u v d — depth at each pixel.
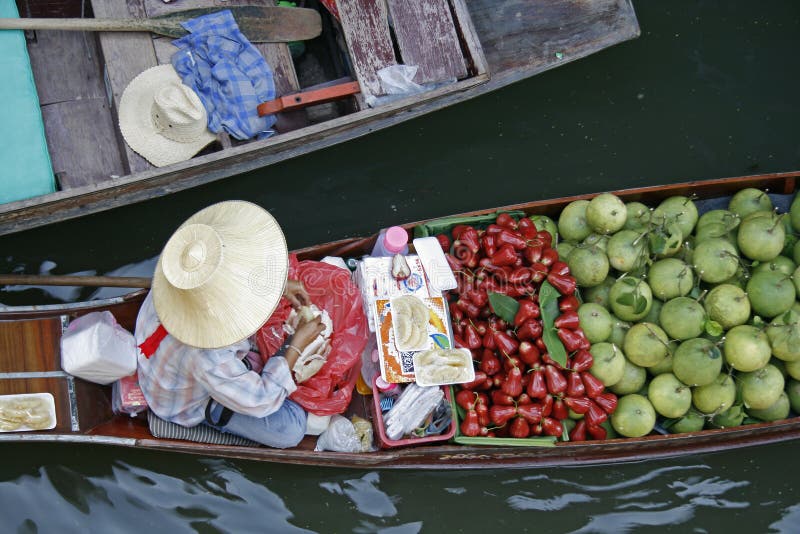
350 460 3.77
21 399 3.40
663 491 4.21
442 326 3.83
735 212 4.21
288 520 4.00
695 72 5.17
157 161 4.02
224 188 4.57
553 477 4.18
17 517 3.86
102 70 4.18
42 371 3.43
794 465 4.32
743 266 4.00
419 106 4.34
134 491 3.97
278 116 4.23
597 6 4.63
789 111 5.17
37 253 4.36
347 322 3.81
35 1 4.25
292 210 4.64
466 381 3.71
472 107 4.91
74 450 3.99
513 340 3.73
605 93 5.06
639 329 3.79
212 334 3.16
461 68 4.30
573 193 4.88
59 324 3.49
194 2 4.26
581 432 3.81
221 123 4.07
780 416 3.95
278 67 4.29
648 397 3.85
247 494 4.02
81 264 4.41
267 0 4.41
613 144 4.99
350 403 4.06
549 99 5.00
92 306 3.71
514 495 4.15
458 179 4.81
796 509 4.25
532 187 4.86
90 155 4.07
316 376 3.71
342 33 4.37
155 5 4.21
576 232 4.10
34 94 3.90
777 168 5.05
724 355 3.81
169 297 3.17
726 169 5.03
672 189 4.23
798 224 4.10
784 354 3.79
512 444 3.71
